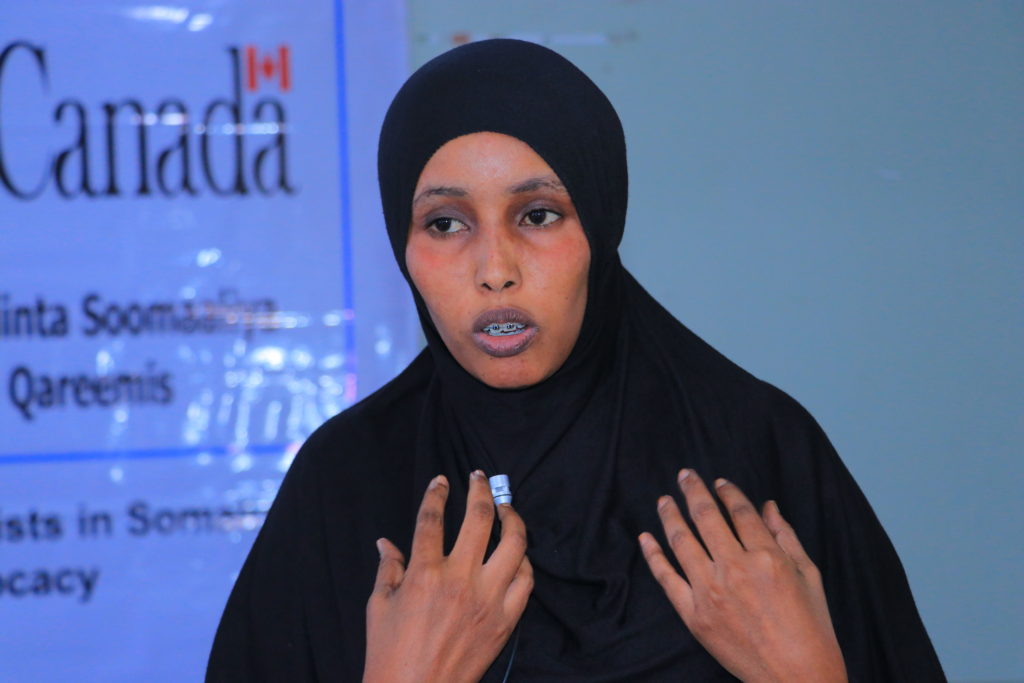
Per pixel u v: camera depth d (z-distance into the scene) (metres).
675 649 2.42
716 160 4.85
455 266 2.39
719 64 4.84
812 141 4.86
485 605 2.30
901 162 4.87
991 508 4.85
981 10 4.85
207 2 4.62
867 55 4.85
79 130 4.56
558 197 2.38
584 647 2.47
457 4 4.76
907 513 4.85
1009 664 4.82
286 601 2.78
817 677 2.19
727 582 2.24
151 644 4.54
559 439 2.64
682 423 2.69
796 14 4.84
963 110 4.87
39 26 4.54
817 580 2.32
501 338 2.38
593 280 2.53
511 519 2.42
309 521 2.79
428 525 2.34
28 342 4.53
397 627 2.27
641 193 4.83
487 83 2.38
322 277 4.66
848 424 4.86
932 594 4.83
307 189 4.66
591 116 2.47
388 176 2.53
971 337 4.87
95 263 4.57
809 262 4.86
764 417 2.71
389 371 4.68
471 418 2.69
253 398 4.63
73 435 4.55
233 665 2.80
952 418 4.86
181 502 4.59
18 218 4.53
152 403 4.59
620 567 2.52
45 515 4.52
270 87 4.64
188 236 4.61
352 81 4.67
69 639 4.51
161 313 4.60
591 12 4.80
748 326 4.85
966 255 4.87
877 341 4.87
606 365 2.71
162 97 4.60
